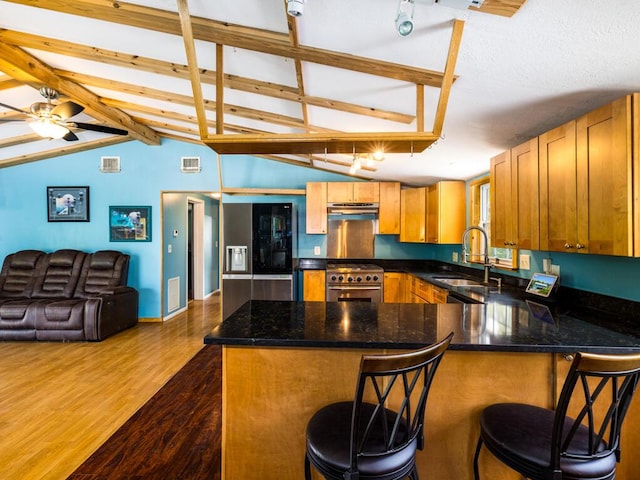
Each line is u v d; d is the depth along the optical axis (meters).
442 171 3.67
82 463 1.88
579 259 2.14
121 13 1.71
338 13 1.37
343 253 5.02
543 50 1.34
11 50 2.45
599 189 1.54
